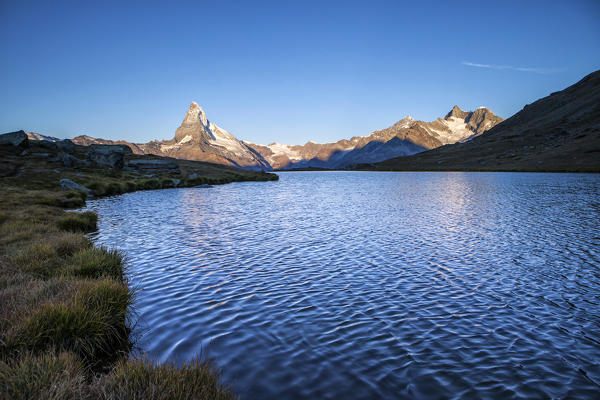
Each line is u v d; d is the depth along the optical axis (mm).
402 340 9109
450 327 9953
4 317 7578
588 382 7316
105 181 73312
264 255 18234
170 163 118500
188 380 5773
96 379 6152
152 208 39875
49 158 93500
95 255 13625
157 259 17328
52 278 10570
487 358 8250
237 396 6504
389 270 15641
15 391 4887
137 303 11492
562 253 18609
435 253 18656
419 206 40188
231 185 97312
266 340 8969
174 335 9148
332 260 17266
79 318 7754
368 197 52938
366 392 6785
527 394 6840
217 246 20281
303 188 80500
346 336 9289
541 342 9117
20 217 25188
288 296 12352
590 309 11367
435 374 7508
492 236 23047
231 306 11328
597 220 29141
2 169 68062
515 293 12820
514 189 64250
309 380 7160
